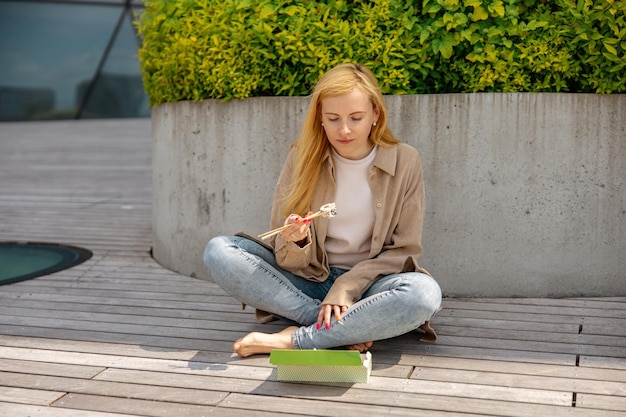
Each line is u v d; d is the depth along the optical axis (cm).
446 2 288
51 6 1220
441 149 293
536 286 297
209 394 206
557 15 294
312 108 232
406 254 239
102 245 412
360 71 231
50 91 1227
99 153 846
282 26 306
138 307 291
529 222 293
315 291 250
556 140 289
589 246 295
